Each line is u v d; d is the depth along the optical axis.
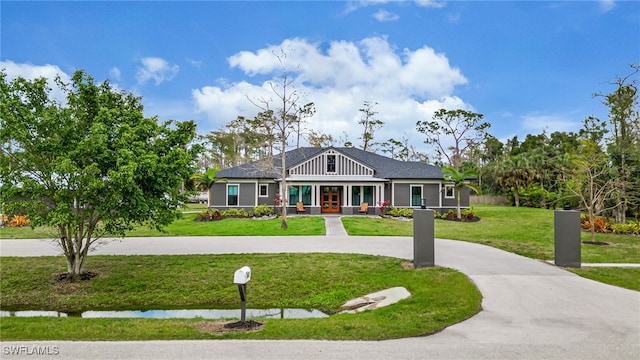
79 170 9.95
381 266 12.75
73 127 10.82
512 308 8.16
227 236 19.88
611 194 20.77
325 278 12.14
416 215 12.20
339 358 5.67
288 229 22.06
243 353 5.86
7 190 10.32
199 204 47.53
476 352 5.93
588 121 35.50
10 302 10.78
